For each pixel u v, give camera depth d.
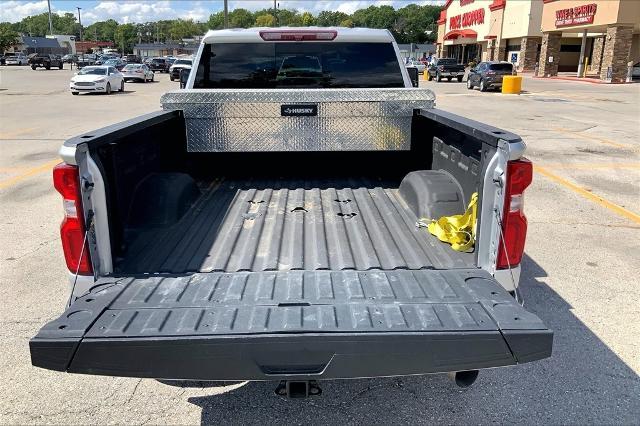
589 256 5.77
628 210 7.53
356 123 4.35
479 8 57.84
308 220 3.69
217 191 4.38
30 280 5.05
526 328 2.30
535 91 30.28
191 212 3.84
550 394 3.41
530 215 7.27
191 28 179.50
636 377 3.59
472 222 3.19
